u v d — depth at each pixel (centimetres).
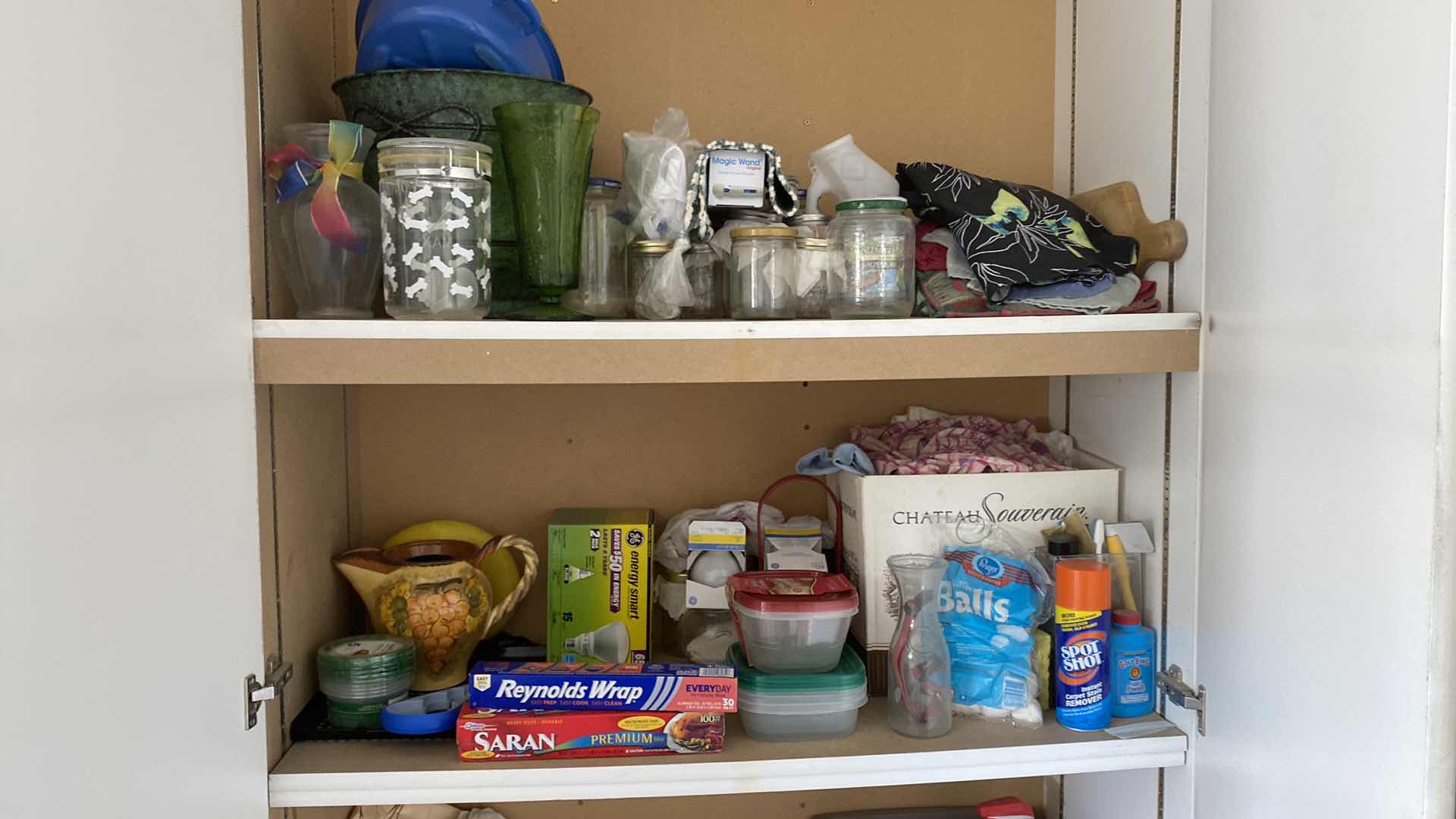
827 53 144
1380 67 84
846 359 110
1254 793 104
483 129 117
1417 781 82
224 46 96
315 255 108
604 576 131
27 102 64
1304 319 95
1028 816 142
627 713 113
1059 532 127
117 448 75
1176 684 118
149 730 79
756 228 116
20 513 63
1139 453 127
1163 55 120
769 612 117
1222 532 109
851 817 150
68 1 69
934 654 119
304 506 121
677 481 148
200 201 90
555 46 140
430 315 109
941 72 146
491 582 142
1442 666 80
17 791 63
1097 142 136
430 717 115
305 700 121
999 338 112
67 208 68
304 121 122
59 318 67
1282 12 97
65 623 68
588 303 122
